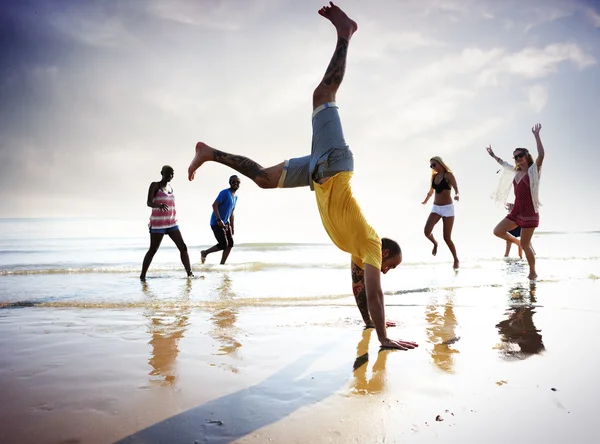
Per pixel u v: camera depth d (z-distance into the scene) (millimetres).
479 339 3277
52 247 13547
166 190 6984
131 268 8031
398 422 1915
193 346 3146
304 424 1900
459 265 8250
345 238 3301
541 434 1800
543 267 7902
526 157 6496
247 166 3518
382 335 3141
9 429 1862
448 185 8281
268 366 2705
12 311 4398
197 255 11133
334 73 3277
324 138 3217
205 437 1782
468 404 2104
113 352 3004
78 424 1908
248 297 5125
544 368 2623
